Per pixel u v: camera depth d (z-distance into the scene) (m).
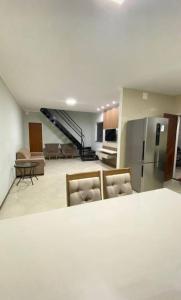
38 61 2.43
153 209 1.31
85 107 6.62
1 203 2.93
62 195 3.45
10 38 1.84
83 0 1.27
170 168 4.58
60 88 3.87
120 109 3.74
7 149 3.59
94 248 0.86
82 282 0.66
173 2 1.27
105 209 1.30
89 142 9.37
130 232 1.00
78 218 1.16
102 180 1.84
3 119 3.28
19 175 4.67
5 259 0.78
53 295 0.60
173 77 2.96
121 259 0.78
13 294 0.61
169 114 4.20
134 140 3.60
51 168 5.98
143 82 3.27
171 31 1.65
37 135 8.27
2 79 3.21
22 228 1.04
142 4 1.30
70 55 2.23
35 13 1.44
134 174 3.63
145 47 1.97
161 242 0.91
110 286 0.64
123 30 1.66
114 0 1.26
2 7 1.36
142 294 0.61
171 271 0.72
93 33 1.72
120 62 2.41
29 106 6.59
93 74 2.92
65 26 1.61
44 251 0.84
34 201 3.14
